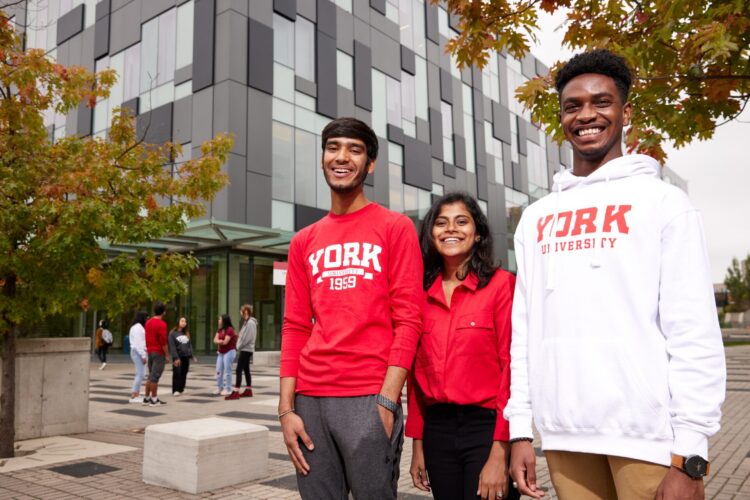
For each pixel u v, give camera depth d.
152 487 5.00
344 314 2.15
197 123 20.03
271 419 8.70
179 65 20.89
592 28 4.09
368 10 25.23
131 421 8.69
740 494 4.54
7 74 6.23
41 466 5.77
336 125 2.31
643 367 1.54
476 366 2.28
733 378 13.51
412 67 27.34
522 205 33.66
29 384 7.23
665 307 1.54
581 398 1.60
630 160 1.70
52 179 6.21
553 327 1.70
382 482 2.02
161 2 21.88
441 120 28.80
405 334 2.11
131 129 7.30
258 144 20.00
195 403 10.68
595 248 1.65
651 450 1.50
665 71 3.73
